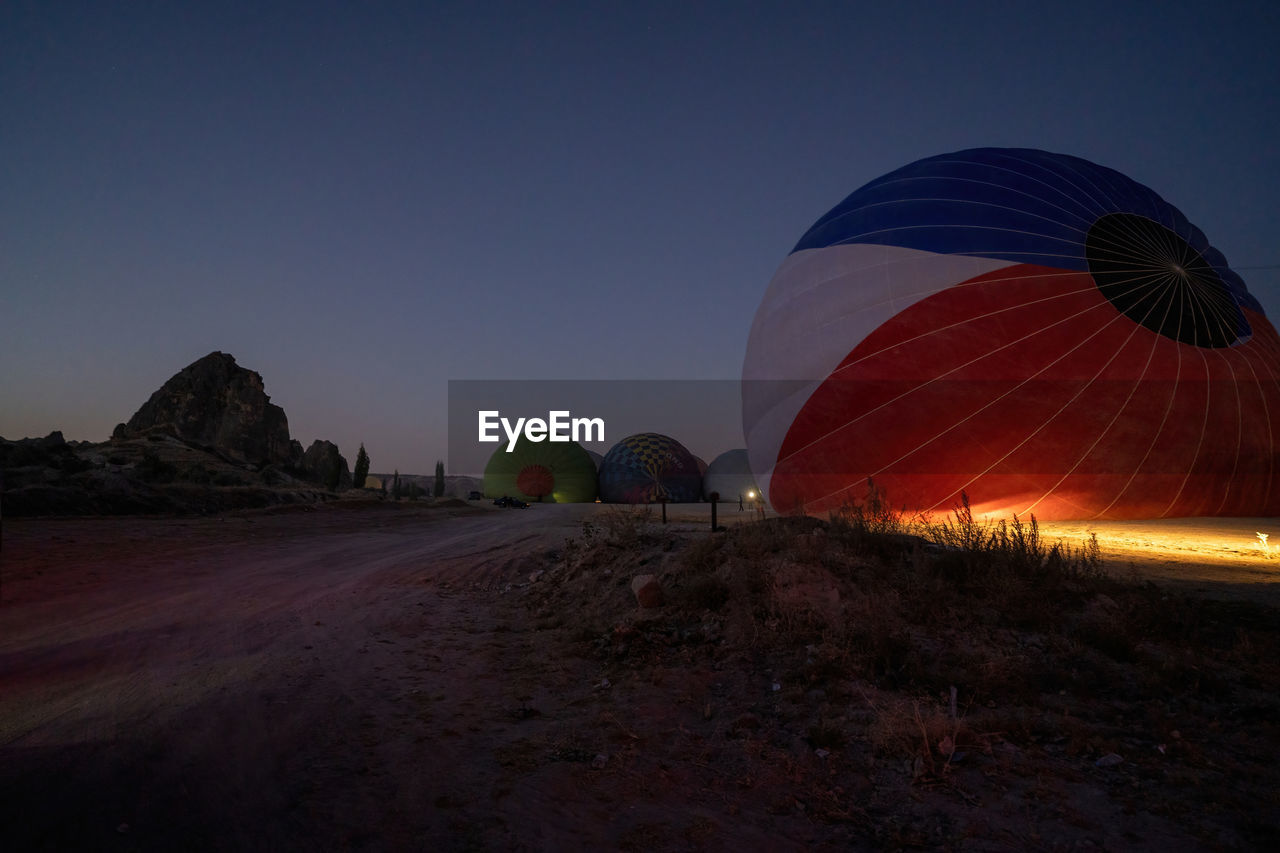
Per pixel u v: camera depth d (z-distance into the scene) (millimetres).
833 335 22031
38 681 6438
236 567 15289
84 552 16391
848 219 24234
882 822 3803
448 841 3514
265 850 3357
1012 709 5234
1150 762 4371
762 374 24625
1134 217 21938
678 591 8859
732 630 7402
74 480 30109
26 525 21672
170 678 6543
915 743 4691
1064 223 21047
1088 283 20125
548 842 3541
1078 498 19922
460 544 20578
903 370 20406
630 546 11688
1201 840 3500
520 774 4418
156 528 23469
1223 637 6391
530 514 45312
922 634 6750
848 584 7934
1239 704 5129
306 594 11797
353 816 3756
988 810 3865
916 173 24562
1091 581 7887
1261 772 4188
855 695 5625
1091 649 6270
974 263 20609
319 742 4898
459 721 5449
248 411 97750
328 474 67938
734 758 4715
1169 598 7453
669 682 6406
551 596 10938
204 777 4234
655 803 4043
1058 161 23531
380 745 4871
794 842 3600
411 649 7988
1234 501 20844
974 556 8383
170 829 3535
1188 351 19812
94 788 4020
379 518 35125
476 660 7535
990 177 22688
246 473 56188
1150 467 19562
